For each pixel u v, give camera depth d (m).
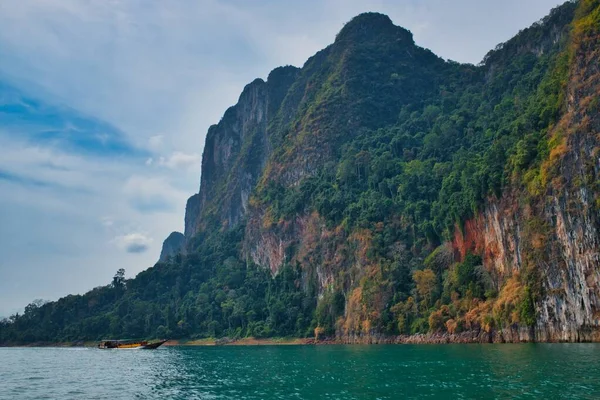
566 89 108.62
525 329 100.50
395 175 182.88
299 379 60.72
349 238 169.38
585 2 112.38
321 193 198.25
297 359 93.00
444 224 138.88
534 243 102.56
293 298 188.50
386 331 136.88
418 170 172.62
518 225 111.31
